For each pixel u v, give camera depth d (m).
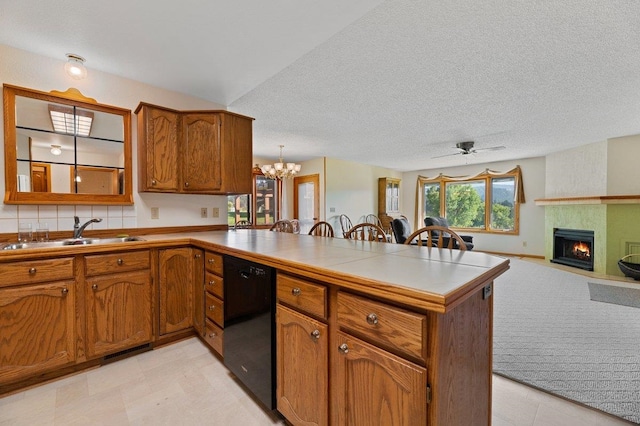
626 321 2.63
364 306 0.98
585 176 5.01
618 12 1.66
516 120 3.72
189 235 2.58
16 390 1.67
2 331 1.59
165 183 2.54
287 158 6.77
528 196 6.34
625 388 1.65
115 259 1.97
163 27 1.82
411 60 2.24
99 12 1.68
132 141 2.58
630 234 4.41
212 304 2.01
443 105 3.21
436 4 1.60
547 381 1.72
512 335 2.35
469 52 2.12
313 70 2.42
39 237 2.08
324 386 1.13
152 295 2.13
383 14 1.69
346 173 7.00
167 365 1.96
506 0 1.57
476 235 7.12
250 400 1.60
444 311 0.75
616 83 2.62
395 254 1.47
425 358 0.83
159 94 2.75
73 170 2.30
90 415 1.48
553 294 3.48
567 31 1.85
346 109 3.37
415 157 6.42
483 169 7.07
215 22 1.77
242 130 2.77
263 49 2.07
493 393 1.63
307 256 1.40
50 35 1.91
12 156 2.04
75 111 2.31
